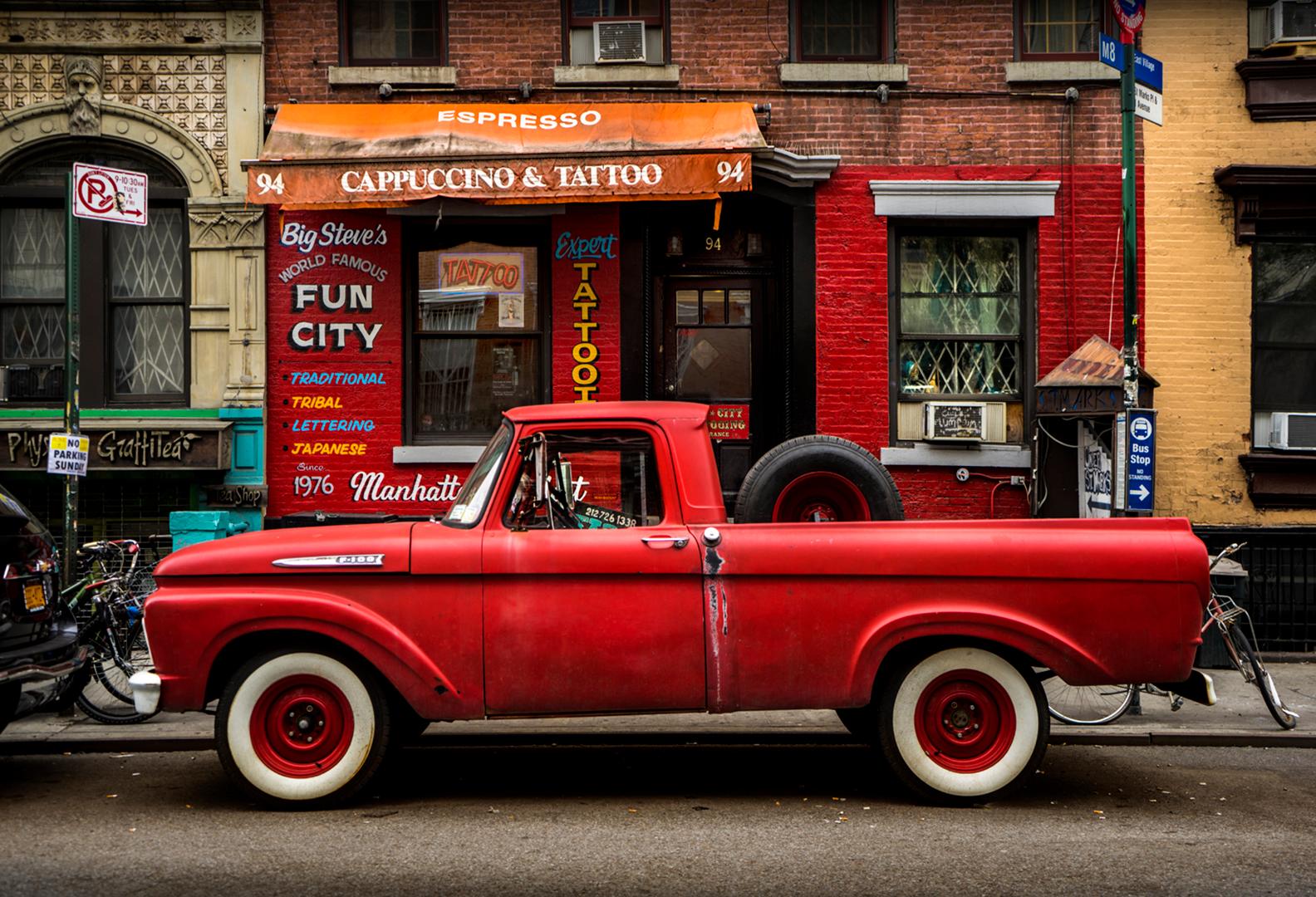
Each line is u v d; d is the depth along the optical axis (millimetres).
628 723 7863
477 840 5355
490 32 11078
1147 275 11039
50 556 6738
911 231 11320
